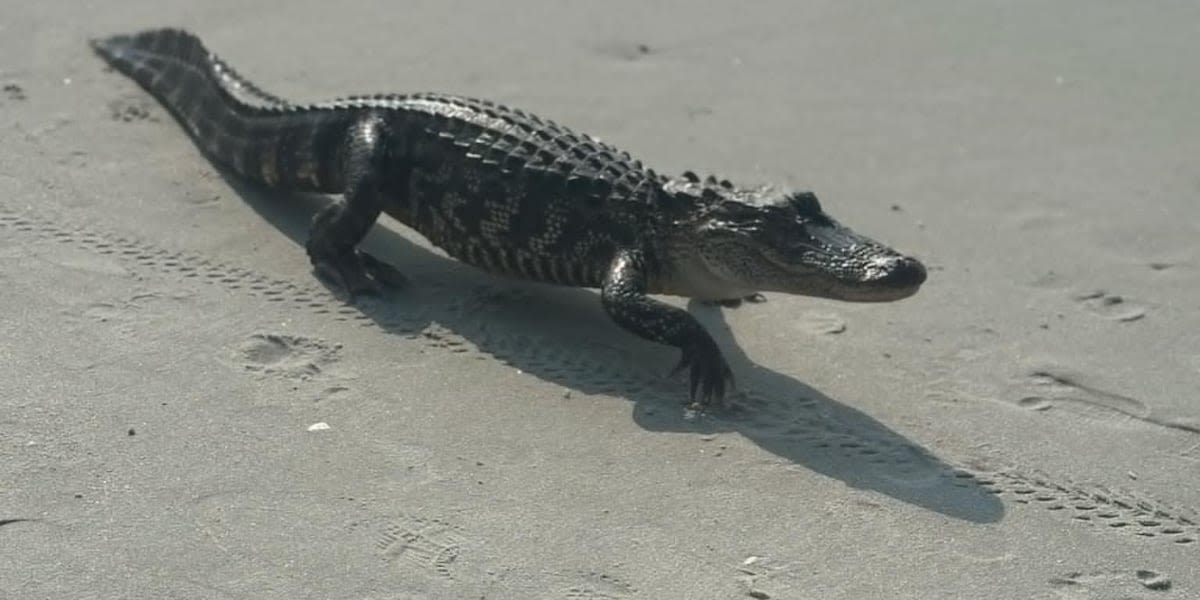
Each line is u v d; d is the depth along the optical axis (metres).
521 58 10.56
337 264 7.30
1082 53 11.18
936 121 10.02
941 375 6.91
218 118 8.50
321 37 10.68
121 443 5.85
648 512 5.68
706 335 6.60
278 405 6.22
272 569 5.20
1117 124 10.05
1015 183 9.14
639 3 11.75
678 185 7.00
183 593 5.04
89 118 8.95
